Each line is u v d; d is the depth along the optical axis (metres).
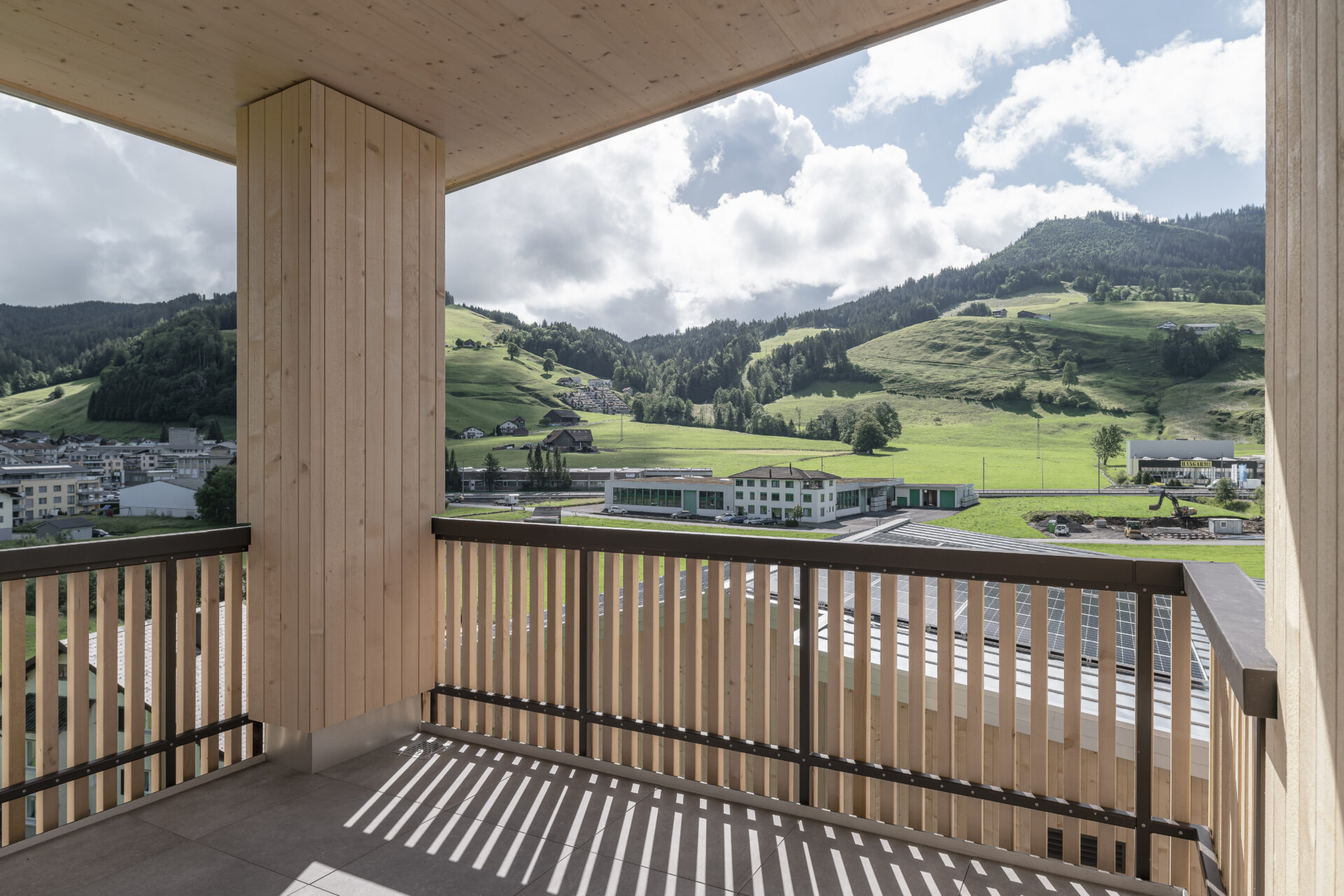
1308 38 1.04
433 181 3.47
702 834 2.45
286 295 2.93
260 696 3.03
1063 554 2.13
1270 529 1.31
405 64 2.85
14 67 2.86
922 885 2.15
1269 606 1.30
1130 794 2.61
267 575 3.00
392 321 3.22
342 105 3.02
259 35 2.64
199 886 2.15
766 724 2.63
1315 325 0.99
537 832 2.47
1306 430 1.04
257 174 3.07
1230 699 1.80
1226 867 1.85
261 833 2.46
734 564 2.65
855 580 2.42
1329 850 0.91
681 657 3.20
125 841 2.41
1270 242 1.34
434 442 3.44
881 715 2.40
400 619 3.26
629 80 3.04
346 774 2.94
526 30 2.65
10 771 2.33
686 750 2.79
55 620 2.44
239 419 3.10
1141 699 2.07
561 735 3.11
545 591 3.17
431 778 2.89
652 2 2.51
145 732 2.70
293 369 2.91
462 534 3.30
